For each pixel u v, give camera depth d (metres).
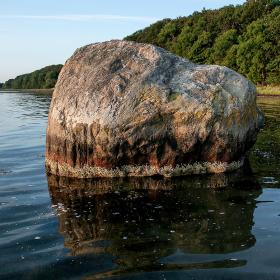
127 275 5.70
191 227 7.38
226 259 6.11
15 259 6.24
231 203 8.69
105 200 9.03
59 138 10.96
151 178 10.52
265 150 14.19
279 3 72.69
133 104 10.24
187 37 77.56
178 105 10.27
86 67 11.38
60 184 10.38
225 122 10.52
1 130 22.30
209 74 11.04
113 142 10.25
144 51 11.40
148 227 7.43
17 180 10.99
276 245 6.55
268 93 51.84
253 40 57.91
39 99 62.44
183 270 5.80
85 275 5.73
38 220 7.91
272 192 9.40
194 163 10.88
